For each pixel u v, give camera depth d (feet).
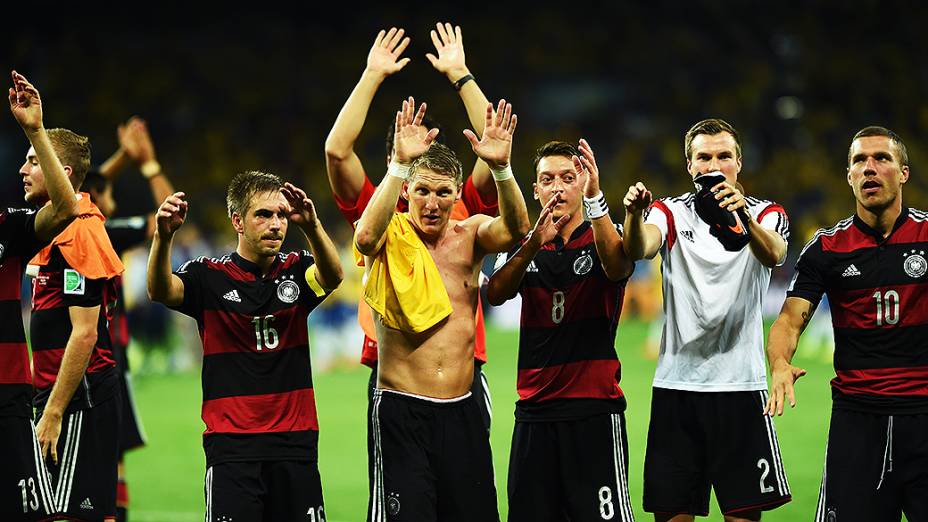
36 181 65.05
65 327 70.28
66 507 69.15
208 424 61.41
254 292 62.13
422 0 378.73
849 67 360.69
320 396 169.58
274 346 61.93
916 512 60.80
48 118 337.52
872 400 61.41
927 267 60.85
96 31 360.07
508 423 139.44
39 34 356.38
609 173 341.82
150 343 211.00
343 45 369.71
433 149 61.41
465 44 375.04
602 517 64.08
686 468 66.18
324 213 316.40
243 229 62.13
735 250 59.98
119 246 87.51
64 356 66.64
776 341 63.00
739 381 66.03
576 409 64.49
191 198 321.93
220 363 61.67
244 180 62.54
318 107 353.31
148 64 353.92
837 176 333.01
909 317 60.95
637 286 296.10
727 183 60.08
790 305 63.93
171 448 127.34
